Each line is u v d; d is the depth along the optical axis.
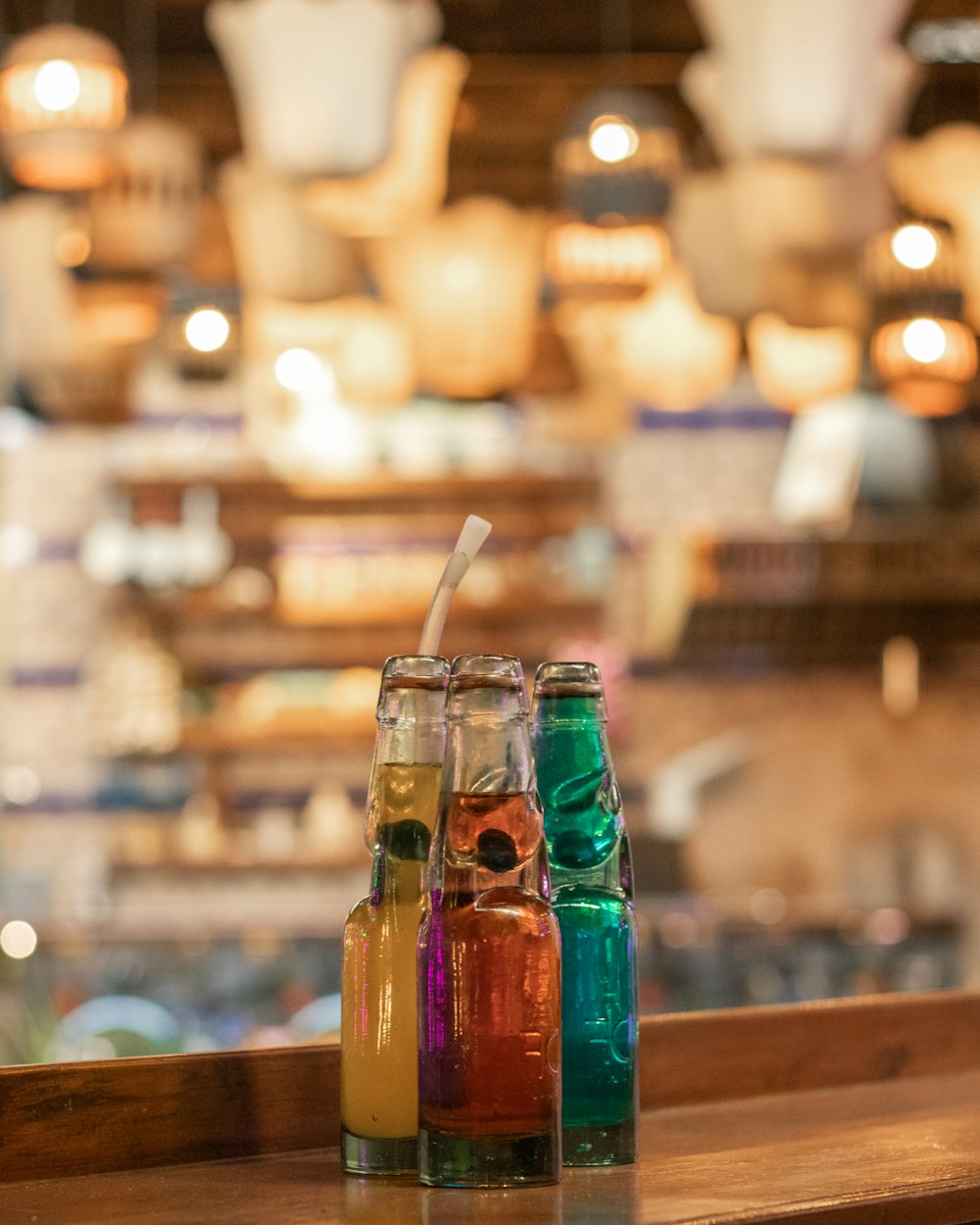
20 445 6.14
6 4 4.04
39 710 6.07
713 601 5.74
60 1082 0.95
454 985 0.89
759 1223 0.79
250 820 6.08
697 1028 1.23
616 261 3.20
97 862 5.99
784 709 6.24
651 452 6.27
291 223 3.07
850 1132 1.08
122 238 3.07
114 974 5.09
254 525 6.07
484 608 5.96
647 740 6.21
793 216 2.90
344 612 6.01
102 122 2.91
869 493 5.83
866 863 6.14
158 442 6.15
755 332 3.66
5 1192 0.90
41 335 3.32
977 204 3.43
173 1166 0.98
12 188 3.81
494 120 4.42
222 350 3.56
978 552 5.74
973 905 6.15
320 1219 0.80
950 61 4.28
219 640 6.17
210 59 4.25
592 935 0.96
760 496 6.24
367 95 2.53
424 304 3.17
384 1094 0.93
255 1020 4.83
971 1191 0.89
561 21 4.07
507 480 6.09
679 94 4.35
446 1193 0.87
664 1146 1.03
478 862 0.89
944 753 6.23
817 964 5.29
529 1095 0.88
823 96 2.50
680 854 5.80
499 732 0.90
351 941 0.96
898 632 6.00
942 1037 1.39
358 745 5.99
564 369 4.16
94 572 5.91
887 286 3.44
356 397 3.85
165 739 5.82
